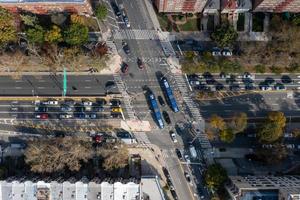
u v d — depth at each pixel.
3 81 168.50
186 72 166.88
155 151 167.62
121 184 157.38
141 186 162.75
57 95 168.62
